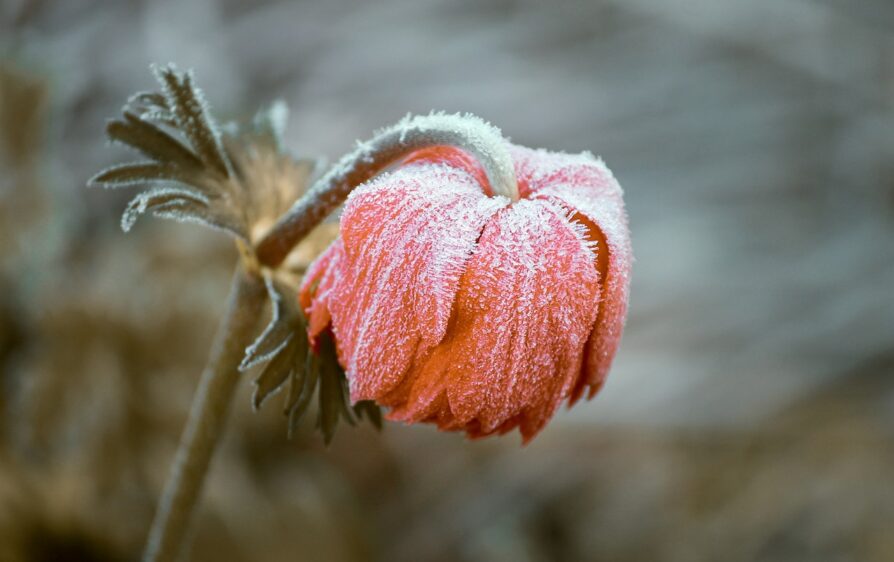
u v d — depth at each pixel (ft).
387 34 3.74
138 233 2.41
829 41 3.70
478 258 0.98
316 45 3.67
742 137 3.55
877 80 3.64
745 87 3.69
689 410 2.65
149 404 2.07
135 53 3.35
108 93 3.22
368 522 2.40
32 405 2.00
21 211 2.16
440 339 0.98
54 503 1.92
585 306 0.99
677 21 3.82
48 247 2.17
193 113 1.09
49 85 2.26
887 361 2.76
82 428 2.01
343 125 3.48
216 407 1.13
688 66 3.74
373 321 0.99
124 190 2.83
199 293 2.18
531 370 0.99
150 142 1.09
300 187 1.15
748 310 2.92
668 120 3.60
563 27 3.84
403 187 1.00
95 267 2.24
